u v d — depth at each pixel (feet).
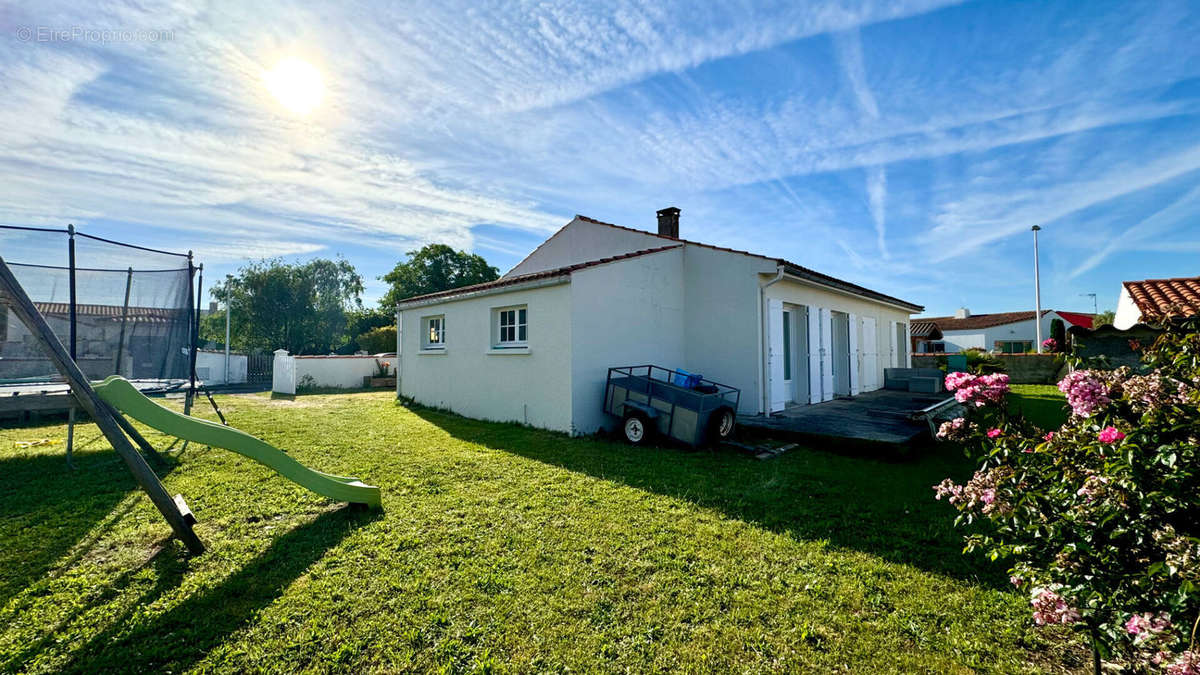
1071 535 7.01
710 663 7.66
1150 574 5.77
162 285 25.40
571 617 8.86
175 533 11.48
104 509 13.91
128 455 10.78
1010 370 60.95
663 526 13.21
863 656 7.82
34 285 23.12
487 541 12.10
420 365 39.52
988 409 9.75
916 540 12.41
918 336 108.27
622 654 7.86
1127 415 7.32
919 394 40.45
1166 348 8.20
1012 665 7.55
